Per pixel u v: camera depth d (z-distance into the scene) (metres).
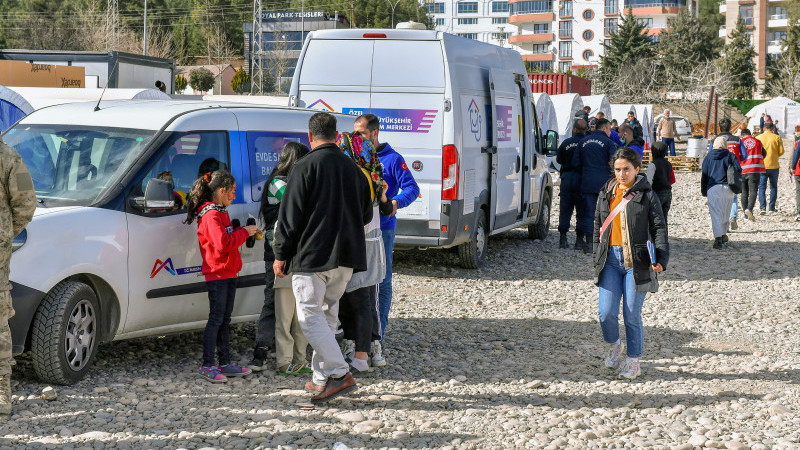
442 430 5.71
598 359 7.88
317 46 11.52
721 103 81.06
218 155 7.27
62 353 6.12
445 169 11.09
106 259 6.38
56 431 5.37
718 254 14.72
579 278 12.36
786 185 29.27
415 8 130.25
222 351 6.76
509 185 13.51
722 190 15.09
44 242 6.06
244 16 129.25
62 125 7.18
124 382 6.50
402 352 7.91
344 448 5.21
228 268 6.66
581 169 14.45
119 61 24.03
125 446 5.17
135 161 6.76
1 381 5.61
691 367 7.64
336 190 5.90
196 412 5.89
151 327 6.83
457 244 11.92
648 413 6.28
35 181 6.84
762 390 6.89
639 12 133.38
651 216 7.06
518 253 14.34
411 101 11.18
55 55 24.11
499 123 12.89
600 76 89.75
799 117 59.06
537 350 8.18
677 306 10.48
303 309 6.02
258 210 7.43
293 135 8.01
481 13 165.38
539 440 5.57
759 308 10.40
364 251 6.05
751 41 121.38
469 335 8.75
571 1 137.50
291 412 5.95
